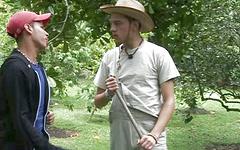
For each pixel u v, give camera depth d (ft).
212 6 22.56
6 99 9.43
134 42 10.75
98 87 11.34
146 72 10.59
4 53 22.57
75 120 36.60
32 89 9.52
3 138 9.47
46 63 17.44
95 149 28.78
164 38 15.74
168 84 10.60
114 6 10.48
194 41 23.93
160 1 13.91
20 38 9.93
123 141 10.69
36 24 9.96
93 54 23.91
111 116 10.91
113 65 10.94
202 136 33.53
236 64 26.08
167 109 10.51
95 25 15.31
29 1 15.16
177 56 17.30
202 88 26.43
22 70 9.37
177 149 29.91
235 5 24.48
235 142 32.14
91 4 14.85
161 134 10.60
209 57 25.75
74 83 22.79
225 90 27.68
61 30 13.87
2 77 9.46
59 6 14.75
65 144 29.68
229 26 25.13
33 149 9.35
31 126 9.30
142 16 10.61
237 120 39.68
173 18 14.99
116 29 10.66
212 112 42.47
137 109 10.54
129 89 10.64
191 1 14.97
